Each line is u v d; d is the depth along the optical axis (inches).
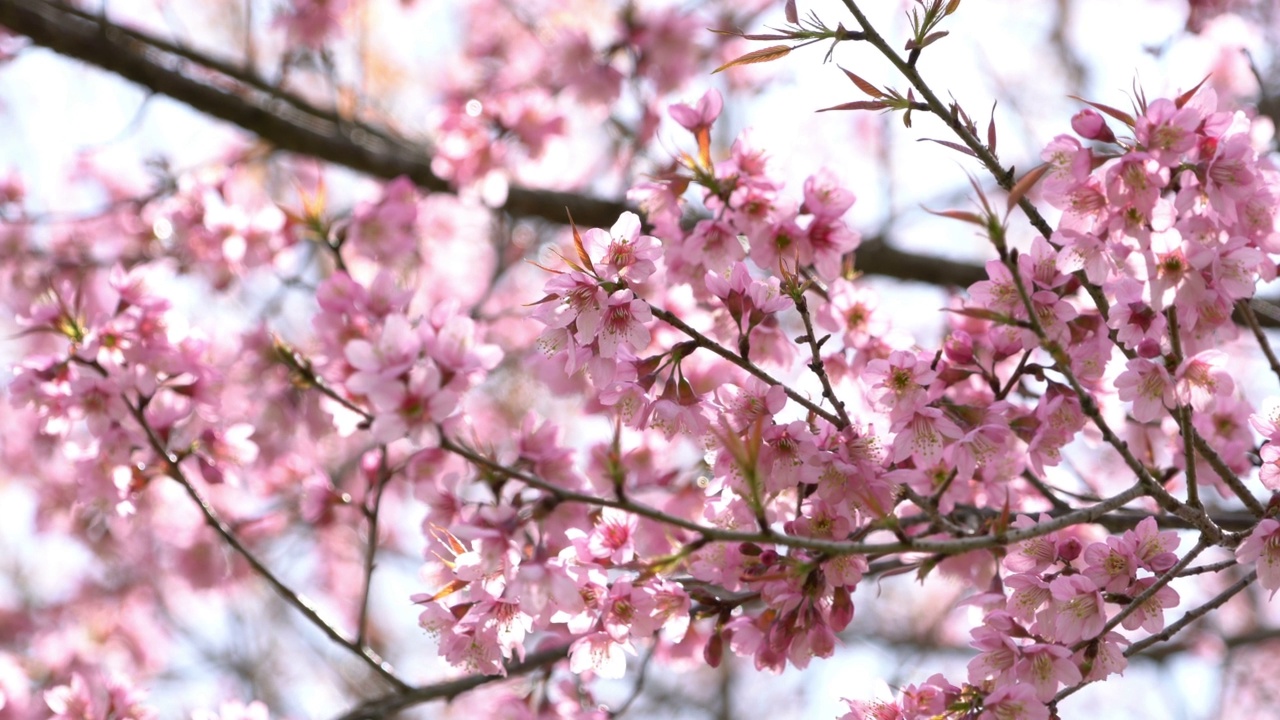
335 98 265.3
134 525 236.4
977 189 95.4
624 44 264.5
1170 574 105.7
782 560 110.8
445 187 266.8
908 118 110.3
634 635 116.3
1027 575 111.3
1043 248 116.5
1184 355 117.0
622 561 113.1
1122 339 114.6
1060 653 106.6
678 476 170.2
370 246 223.5
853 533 114.1
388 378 97.7
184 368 161.3
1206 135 106.8
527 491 137.6
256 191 291.3
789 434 111.9
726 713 334.6
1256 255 107.2
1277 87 237.1
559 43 264.7
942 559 130.2
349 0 271.3
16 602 314.2
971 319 135.3
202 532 248.1
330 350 156.9
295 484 230.4
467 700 311.6
